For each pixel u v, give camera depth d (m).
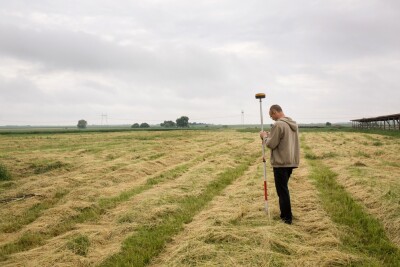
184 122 161.12
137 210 7.52
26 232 6.61
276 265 4.50
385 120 56.88
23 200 9.24
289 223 6.30
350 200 7.71
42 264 4.96
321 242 5.29
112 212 7.72
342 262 4.58
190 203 8.25
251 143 27.98
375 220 6.27
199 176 11.57
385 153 16.62
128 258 5.16
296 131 6.49
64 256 5.20
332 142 26.58
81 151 20.86
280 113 6.62
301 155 17.78
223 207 7.46
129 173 13.05
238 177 11.90
